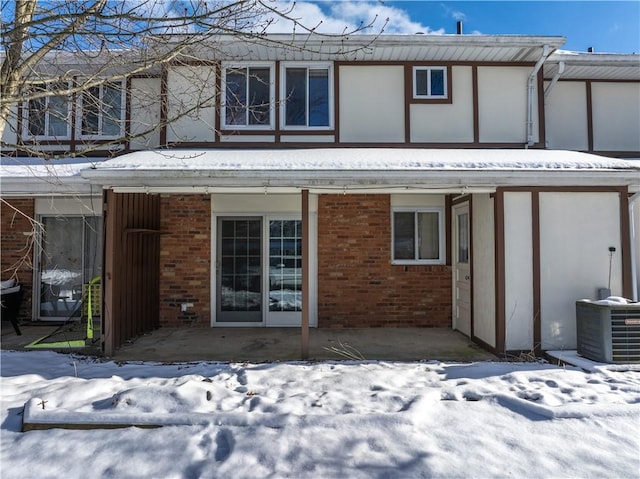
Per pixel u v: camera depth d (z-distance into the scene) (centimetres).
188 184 631
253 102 847
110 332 655
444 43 792
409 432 382
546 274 663
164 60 485
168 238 890
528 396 465
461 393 477
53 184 670
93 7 435
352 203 901
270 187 639
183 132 838
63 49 557
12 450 359
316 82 856
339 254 897
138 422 395
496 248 664
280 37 776
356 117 846
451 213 891
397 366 593
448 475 323
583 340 616
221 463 340
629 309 580
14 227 888
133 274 760
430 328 887
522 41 790
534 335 656
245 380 524
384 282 898
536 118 848
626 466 337
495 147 843
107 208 661
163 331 844
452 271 893
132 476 324
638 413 418
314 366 588
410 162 655
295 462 340
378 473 326
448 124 845
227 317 902
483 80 852
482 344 718
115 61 552
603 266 666
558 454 354
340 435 377
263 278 904
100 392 478
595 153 907
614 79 921
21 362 602
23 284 882
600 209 670
